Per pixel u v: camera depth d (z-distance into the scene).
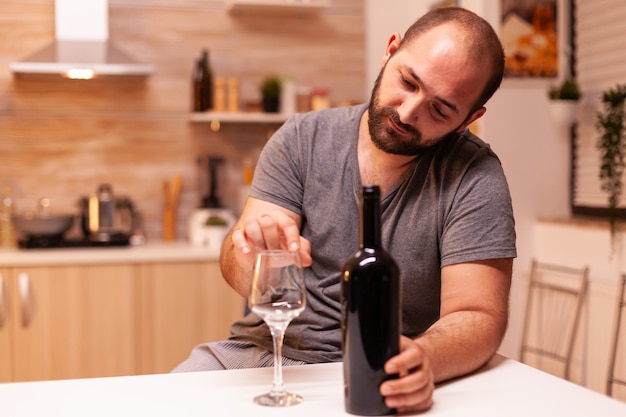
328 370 1.46
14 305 3.54
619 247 3.30
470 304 1.54
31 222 3.70
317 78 4.27
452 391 1.32
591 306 3.41
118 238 3.82
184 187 4.17
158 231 4.15
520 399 1.27
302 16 4.24
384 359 1.17
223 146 4.20
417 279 1.71
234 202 4.23
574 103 3.70
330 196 1.76
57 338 3.58
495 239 1.58
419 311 1.75
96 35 3.85
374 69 4.35
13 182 3.99
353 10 4.30
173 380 1.39
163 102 4.12
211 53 4.16
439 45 1.52
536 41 3.81
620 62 3.55
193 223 3.96
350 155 1.76
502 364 1.51
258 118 4.02
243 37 4.18
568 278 3.58
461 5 3.90
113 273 3.62
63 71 3.65
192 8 4.13
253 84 4.21
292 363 1.73
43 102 4.00
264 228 1.39
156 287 3.67
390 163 1.71
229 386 1.35
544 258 3.80
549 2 3.82
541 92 3.83
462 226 1.61
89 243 3.78
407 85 1.55
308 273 1.79
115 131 4.08
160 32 4.10
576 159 3.85
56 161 4.03
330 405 1.24
